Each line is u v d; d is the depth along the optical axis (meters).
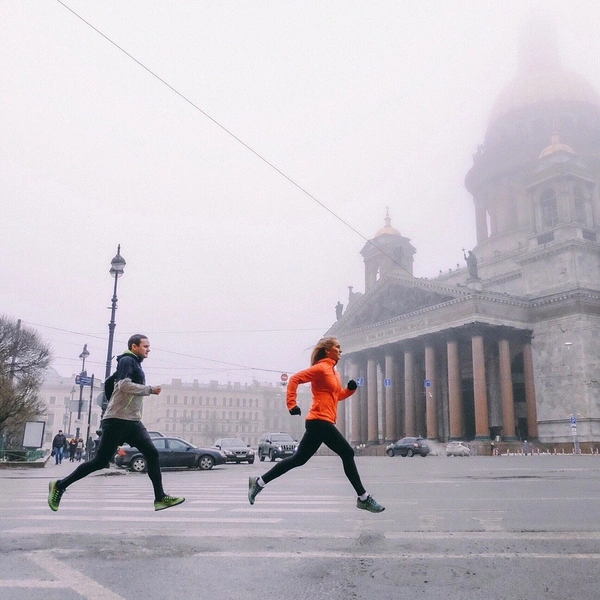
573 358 58.62
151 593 4.46
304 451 7.61
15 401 37.81
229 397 153.75
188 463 29.12
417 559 5.57
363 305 76.00
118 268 29.45
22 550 5.91
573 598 4.36
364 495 7.55
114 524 7.61
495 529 7.25
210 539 6.53
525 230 77.25
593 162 79.19
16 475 22.77
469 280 60.81
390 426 68.88
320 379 7.62
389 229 86.88
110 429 7.66
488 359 66.50
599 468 23.67
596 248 62.09
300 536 6.73
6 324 52.22
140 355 8.19
